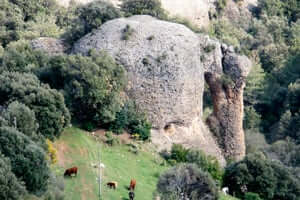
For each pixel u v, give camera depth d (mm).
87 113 90125
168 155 92125
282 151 118250
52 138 80938
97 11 103188
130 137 92000
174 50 96875
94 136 89500
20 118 73812
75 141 84562
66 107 85250
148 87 94875
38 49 101312
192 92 98188
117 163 84312
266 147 120500
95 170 78688
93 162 81000
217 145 103688
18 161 65125
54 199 66812
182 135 97312
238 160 99125
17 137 67000
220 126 104188
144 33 97875
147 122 93562
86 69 89062
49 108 80875
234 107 104625
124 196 74562
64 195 68688
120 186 76875
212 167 91188
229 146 103812
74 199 70312
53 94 82312
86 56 95000
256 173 91438
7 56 94125
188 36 99938
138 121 93000
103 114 89438
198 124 100812
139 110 94312
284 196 91812
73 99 88312
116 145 89688
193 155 91188
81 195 71562
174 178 75125
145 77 94875
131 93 94438
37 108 80188
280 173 92625
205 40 104188
